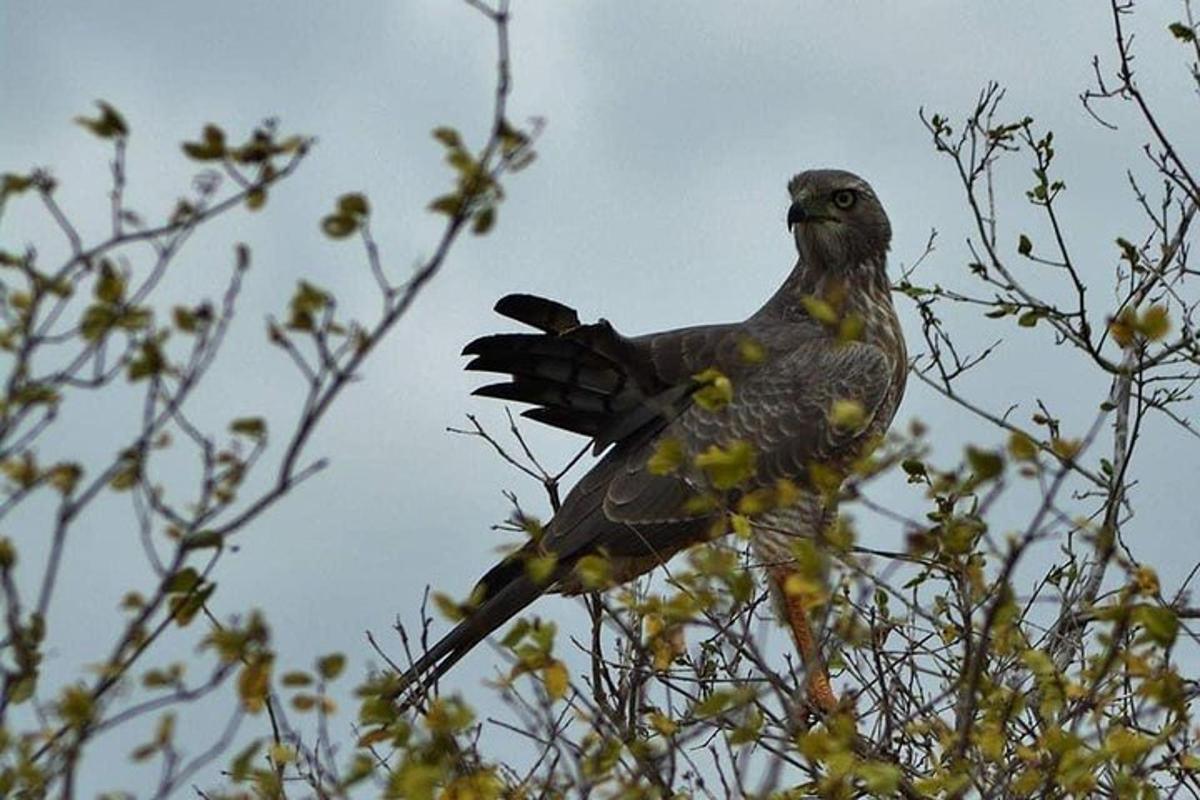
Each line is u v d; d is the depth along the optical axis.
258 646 8.88
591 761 10.29
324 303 8.37
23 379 8.07
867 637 12.15
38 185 8.23
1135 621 10.84
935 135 17.02
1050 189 16.58
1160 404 15.72
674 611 10.80
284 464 8.46
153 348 8.23
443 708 9.86
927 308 17.00
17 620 8.32
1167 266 16.19
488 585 18.00
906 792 12.35
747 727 10.50
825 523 12.16
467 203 8.37
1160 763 11.18
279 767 10.55
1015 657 12.44
